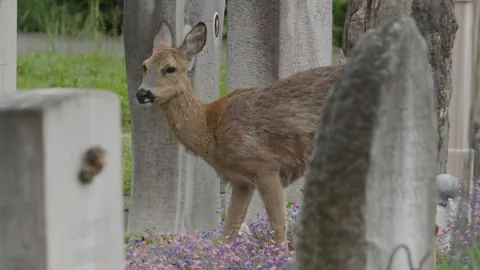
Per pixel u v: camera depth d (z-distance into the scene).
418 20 13.12
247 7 14.74
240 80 14.85
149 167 13.85
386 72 5.62
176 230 13.88
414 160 5.82
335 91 5.75
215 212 14.48
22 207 4.86
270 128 11.49
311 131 11.39
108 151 5.18
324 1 14.81
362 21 12.23
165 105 11.73
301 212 5.95
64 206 4.94
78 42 32.06
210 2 13.95
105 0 33.34
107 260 5.25
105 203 5.20
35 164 4.82
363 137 5.61
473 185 10.95
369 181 5.67
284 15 14.59
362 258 5.73
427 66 5.88
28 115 4.79
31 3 33.78
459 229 10.63
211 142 11.75
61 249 4.95
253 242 11.42
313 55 14.76
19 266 4.91
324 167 5.70
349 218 5.68
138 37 13.45
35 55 30.17
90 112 5.05
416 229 5.90
